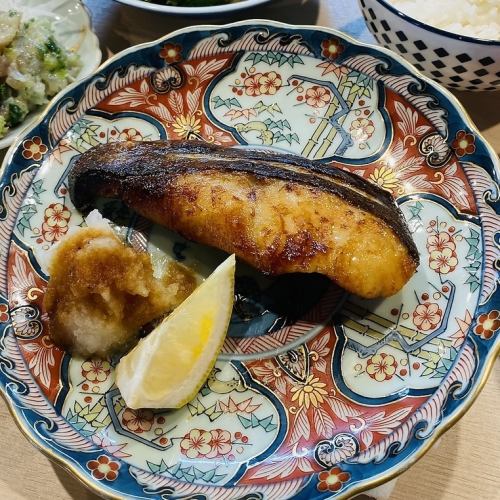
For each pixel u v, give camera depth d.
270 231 0.22
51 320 0.23
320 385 0.22
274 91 0.29
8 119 0.31
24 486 0.22
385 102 0.28
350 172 0.26
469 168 0.25
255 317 0.24
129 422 0.22
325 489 0.19
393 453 0.20
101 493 0.20
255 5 0.30
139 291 0.22
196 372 0.22
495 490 0.21
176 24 0.35
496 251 0.24
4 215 0.25
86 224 0.25
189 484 0.20
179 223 0.24
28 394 0.22
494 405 0.23
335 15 0.35
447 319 0.23
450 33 0.26
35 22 0.33
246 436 0.22
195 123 0.29
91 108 0.28
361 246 0.22
